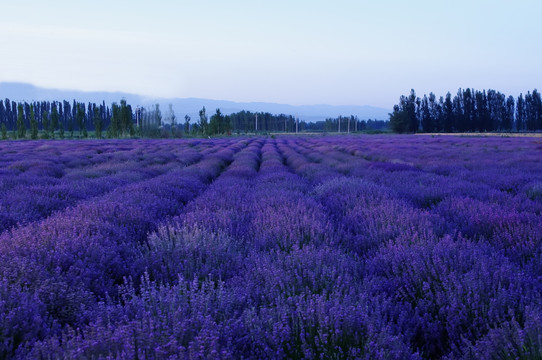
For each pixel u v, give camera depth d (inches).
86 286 131.6
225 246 173.9
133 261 163.8
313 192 396.8
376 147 1159.6
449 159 730.8
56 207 298.2
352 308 103.0
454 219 240.5
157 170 620.1
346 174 568.1
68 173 551.5
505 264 138.3
